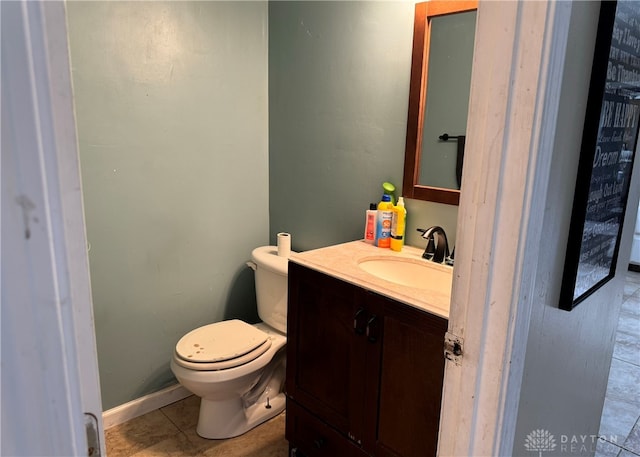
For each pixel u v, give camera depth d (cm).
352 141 204
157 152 203
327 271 162
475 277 91
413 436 142
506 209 85
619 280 156
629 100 117
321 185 221
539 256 95
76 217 42
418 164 183
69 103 40
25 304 38
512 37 79
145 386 219
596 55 96
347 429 163
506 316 89
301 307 175
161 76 198
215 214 229
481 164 87
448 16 166
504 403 93
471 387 96
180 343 195
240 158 233
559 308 112
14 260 37
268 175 246
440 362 131
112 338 204
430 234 167
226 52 217
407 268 176
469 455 99
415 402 139
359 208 207
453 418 100
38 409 40
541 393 114
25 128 36
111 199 193
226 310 243
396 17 180
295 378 183
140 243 205
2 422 39
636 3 107
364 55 193
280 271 207
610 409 230
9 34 34
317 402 174
